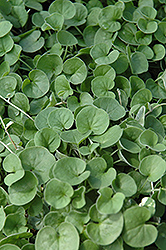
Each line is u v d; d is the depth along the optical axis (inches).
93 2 24.1
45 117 20.3
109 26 22.8
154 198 18.9
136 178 19.2
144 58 22.3
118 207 17.8
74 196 18.5
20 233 18.2
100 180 18.7
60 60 22.0
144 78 22.8
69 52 22.8
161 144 19.5
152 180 18.7
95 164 18.9
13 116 21.4
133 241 17.8
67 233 17.9
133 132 19.6
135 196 19.2
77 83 21.5
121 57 22.0
